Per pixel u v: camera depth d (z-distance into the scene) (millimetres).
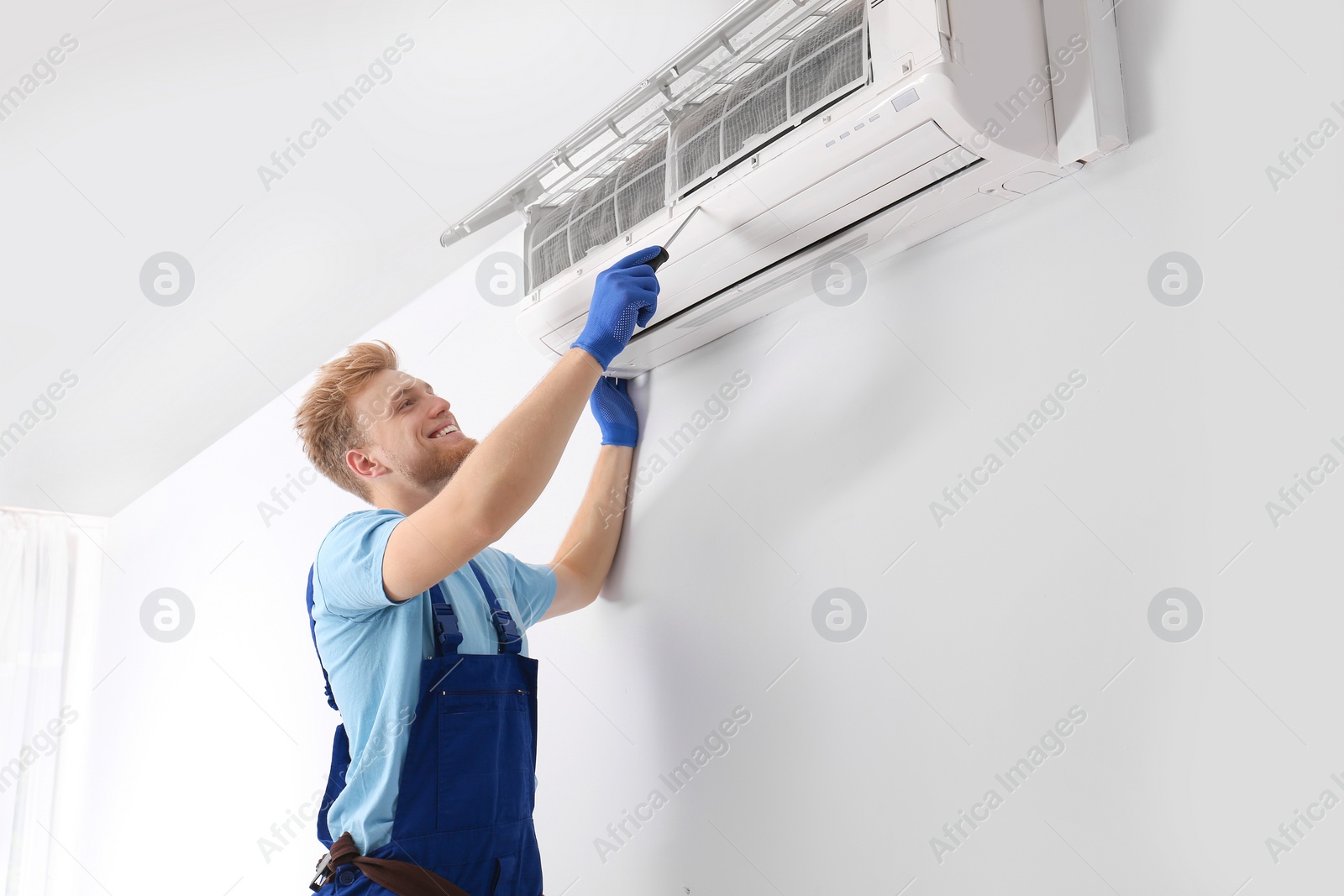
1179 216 985
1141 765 939
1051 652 1031
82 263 2152
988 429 1137
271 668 2775
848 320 1355
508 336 2105
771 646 1374
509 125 1782
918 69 970
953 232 1220
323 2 1448
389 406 1510
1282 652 857
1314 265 879
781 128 1152
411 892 1157
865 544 1264
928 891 1102
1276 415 888
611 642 1675
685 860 1447
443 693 1282
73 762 3941
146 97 1641
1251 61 948
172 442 3330
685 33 1544
